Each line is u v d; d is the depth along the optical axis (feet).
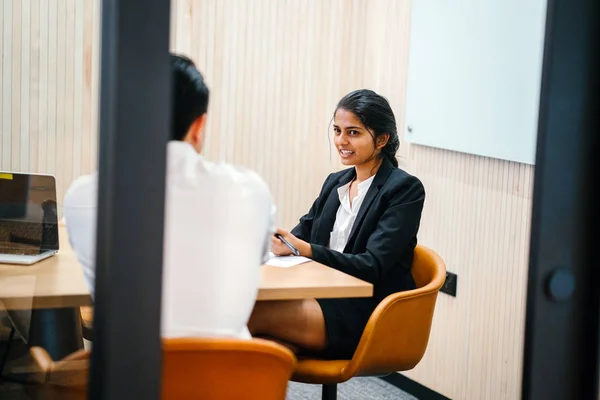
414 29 13.01
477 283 12.03
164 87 5.08
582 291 6.43
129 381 5.14
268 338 9.32
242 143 14.03
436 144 12.59
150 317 5.16
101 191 5.10
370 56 14.28
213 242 6.53
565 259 6.37
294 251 9.16
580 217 6.38
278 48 14.11
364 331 8.70
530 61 10.84
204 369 6.35
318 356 9.39
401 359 9.02
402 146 13.46
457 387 12.46
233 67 13.80
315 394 13.08
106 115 5.05
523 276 11.21
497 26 11.37
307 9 14.23
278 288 7.79
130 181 5.04
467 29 11.90
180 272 6.46
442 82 12.41
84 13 12.53
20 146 12.38
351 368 8.76
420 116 12.92
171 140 6.71
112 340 5.08
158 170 5.10
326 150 14.74
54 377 7.95
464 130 12.00
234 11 13.67
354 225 9.89
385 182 9.86
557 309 6.37
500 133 11.36
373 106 9.82
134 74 5.00
